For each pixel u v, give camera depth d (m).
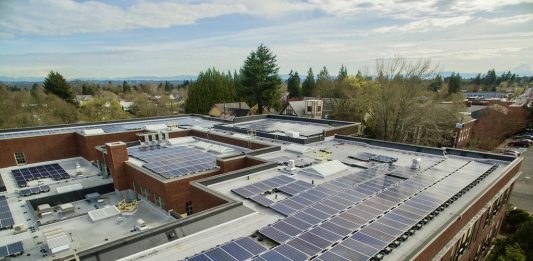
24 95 85.06
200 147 40.44
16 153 38.97
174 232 16.20
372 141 38.28
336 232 16.03
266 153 34.22
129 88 181.00
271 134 42.00
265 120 58.19
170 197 26.16
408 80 57.62
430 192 21.72
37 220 25.91
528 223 25.39
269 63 89.25
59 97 90.62
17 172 37.06
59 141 42.31
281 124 53.03
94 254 14.23
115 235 24.14
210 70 102.44
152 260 14.34
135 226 24.89
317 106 80.31
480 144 67.50
